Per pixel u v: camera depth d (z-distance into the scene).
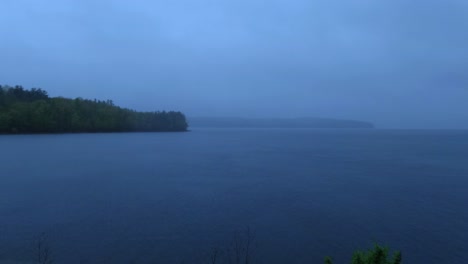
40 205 26.44
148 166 50.91
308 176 41.91
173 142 107.50
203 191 32.34
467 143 123.44
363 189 33.97
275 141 124.81
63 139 104.12
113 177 40.22
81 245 18.48
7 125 111.69
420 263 17.06
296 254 17.84
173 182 37.12
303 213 24.81
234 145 99.88
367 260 7.98
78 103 136.62
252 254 17.72
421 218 23.89
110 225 21.72
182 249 18.16
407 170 48.50
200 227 21.47
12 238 19.31
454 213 25.19
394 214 24.81
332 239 19.88
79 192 31.42
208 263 16.67
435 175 43.81
